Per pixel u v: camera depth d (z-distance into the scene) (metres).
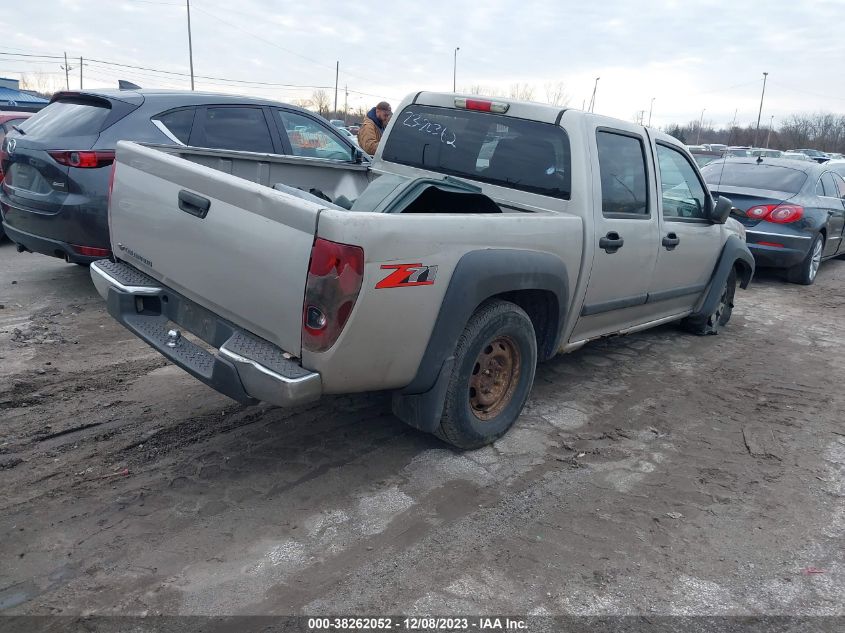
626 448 4.29
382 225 2.98
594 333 4.99
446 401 3.69
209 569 2.86
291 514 3.29
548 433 4.41
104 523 3.11
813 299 9.14
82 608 2.60
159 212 3.61
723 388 5.49
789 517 3.61
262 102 7.13
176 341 3.58
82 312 6.11
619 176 4.77
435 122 5.20
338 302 2.91
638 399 5.12
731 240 6.52
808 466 4.21
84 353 5.16
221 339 3.41
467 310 3.47
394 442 4.10
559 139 4.52
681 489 3.82
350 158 7.93
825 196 10.27
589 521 3.43
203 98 6.71
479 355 3.77
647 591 2.93
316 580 2.85
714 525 3.48
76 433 3.93
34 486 3.37
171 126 6.41
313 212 2.88
